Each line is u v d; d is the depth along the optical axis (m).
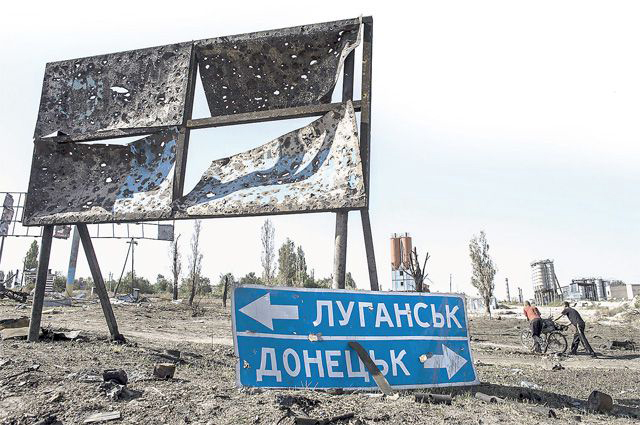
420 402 4.45
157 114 7.12
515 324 26.22
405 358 5.17
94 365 5.11
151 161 7.05
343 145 5.86
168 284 52.84
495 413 4.22
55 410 3.52
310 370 4.74
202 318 22.05
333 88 6.55
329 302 5.11
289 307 4.93
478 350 13.27
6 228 26.11
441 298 5.67
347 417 3.66
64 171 7.49
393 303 5.39
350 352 4.96
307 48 6.76
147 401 3.80
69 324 12.80
